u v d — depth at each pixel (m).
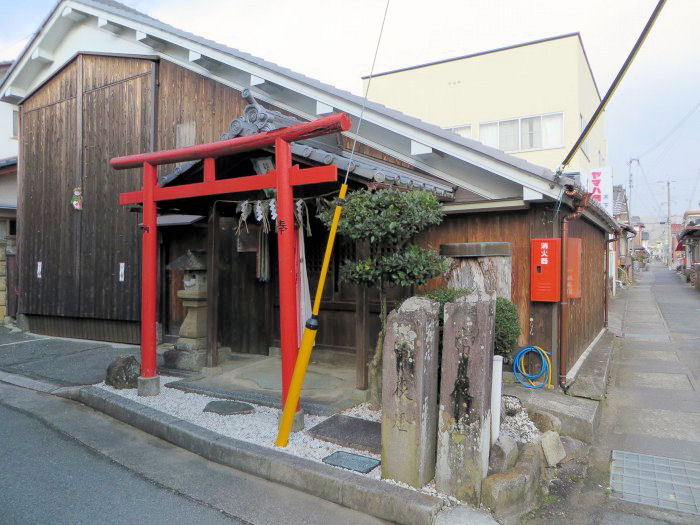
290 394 4.34
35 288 11.52
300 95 7.65
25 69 11.57
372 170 5.21
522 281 6.09
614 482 4.12
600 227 10.24
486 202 6.13
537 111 15.54
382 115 6.61
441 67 17.05
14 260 12.79
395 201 4.50
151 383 5.93
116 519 3.39
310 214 6.75
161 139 9.58
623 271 26.67
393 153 6.94
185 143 9.25
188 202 6.77
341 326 7.54
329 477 3.70
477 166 6.03
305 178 4.64
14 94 11.88
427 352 3.61
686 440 5.04
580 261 7.08
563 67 15.21
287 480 3.92
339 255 7.49
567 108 15.13
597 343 9.23
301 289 6.17
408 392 3.60
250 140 4.95
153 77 9.59
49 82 11.38
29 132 11.82
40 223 11.47
